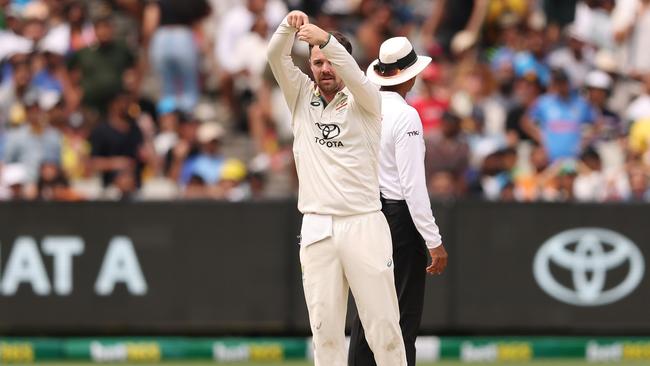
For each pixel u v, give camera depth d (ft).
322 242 82.69
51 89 173.78
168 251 132.46
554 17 193.36
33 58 174.81
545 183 150.30
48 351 132.26
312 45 82.99
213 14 192.75
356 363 90.12
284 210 132.98
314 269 83.20
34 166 158.10
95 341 132.67
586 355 135.03
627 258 134.82
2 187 151.64
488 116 177.06
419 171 86.63
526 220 133.80
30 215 131.44
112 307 132.05
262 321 132.77
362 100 81.10
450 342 133.59
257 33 183.42
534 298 133.90
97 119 171.01
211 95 186.50
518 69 182.80
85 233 131.75
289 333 133.90
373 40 181.16
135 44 190.80
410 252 89.35
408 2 205.67
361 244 82.23
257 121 174.81
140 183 161.58
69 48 180.55
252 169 165.48
